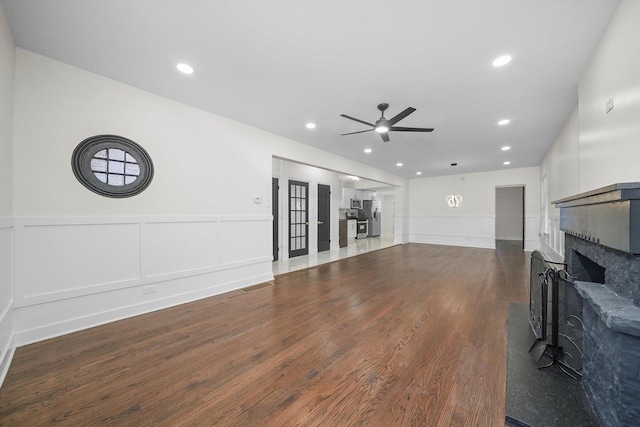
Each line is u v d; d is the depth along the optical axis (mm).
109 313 2623
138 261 2830
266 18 1781
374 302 3225
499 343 2197
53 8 1700
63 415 1429
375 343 2211
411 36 1944
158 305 2980
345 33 1923
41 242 2240
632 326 1088
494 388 1643
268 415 1436
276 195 6062
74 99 2406
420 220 9320
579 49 2064
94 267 2535
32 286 2191
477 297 3400
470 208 8250
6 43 1854
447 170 7762
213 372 1818
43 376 1760
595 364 1457
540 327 2107
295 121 3777
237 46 2094
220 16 1767
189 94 2945
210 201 3490
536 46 2035
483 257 6375
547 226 5371
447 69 2377
